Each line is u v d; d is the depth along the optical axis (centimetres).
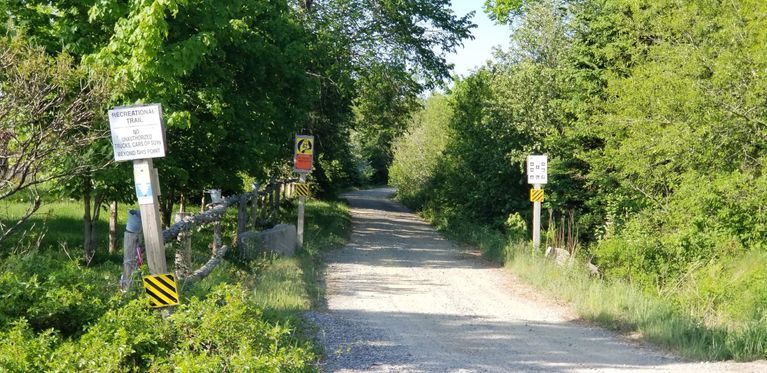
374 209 4494
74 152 1039
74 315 696
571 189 2512
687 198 1705
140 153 687
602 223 2366
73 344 645
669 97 1758
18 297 682
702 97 1667
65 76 973
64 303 683
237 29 1533
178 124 1273
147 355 640
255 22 1964
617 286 1388
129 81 1168
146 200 700
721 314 1270
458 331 1092
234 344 675
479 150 2838
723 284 1376
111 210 1580
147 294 704
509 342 1021
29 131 1002
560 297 1412
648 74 1898
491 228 2703
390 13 2822
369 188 8331
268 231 1705
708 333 1042
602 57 2392
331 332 1017
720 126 1667
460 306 1318
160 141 686
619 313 1210
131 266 834
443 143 3972
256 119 1839
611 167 2203
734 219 1628
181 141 1605
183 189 1700
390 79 2872
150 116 687
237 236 1673
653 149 1831
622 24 2180
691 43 1798
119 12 1260
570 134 2358
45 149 983
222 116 1608
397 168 5453
